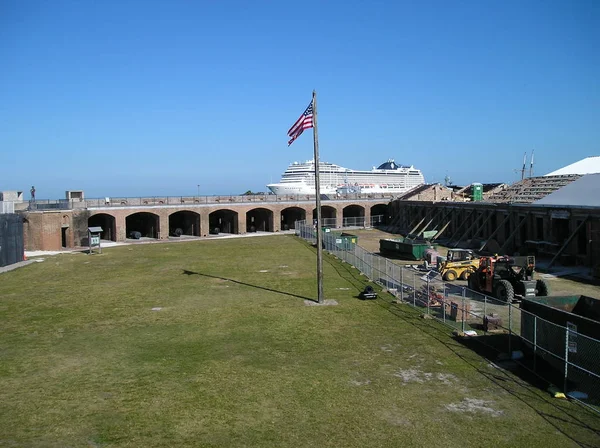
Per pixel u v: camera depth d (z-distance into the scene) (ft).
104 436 35.76
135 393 43.75
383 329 63.26
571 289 85.56
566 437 34.91
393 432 36.06
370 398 42.19
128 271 117.08
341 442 34.68
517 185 177.27
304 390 44.06
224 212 234.79
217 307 77.46
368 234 212.23
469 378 46.37
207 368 50.01
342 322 67.00
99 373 48.98
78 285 99.25
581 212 110.32
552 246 119.24
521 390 43.45
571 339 42.78
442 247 156.87
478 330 61.46
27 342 60.08
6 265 126.21
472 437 35.14
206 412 39.73
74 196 191.83
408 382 45.65
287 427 37.04
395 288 88.58
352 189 377.91
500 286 75.41
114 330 65.16
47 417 39.04
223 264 126.72
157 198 205.36
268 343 58.39
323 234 159.74
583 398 41.04
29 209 168.04
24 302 83.51
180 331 64.18
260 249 160.76
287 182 391.86
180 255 147.74
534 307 49.42
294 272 111.55
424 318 68.23
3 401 42.32
